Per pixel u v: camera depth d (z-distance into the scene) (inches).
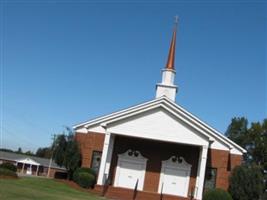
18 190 948.6
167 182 1521.9
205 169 1440.7
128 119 1481.3
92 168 1514.5
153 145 1551.4
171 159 1536.7
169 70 1731.1
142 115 1478.8
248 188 1393.9
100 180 1413.6
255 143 2783.0
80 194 1205.1
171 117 1466.5
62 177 1519.4
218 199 1312.7
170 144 1547.7
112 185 1520.7
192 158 1529.3
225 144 1480.1
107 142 1462.8
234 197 1407.5
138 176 1531.7
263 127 2805.1
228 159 1491.1
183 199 1386.6
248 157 2785.4
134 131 1467.8
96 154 1528.1
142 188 1520.7
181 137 1449.3
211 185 1462.8
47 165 3878.0
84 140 1550.2
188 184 1508.4
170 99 1555.1
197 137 1444.4
